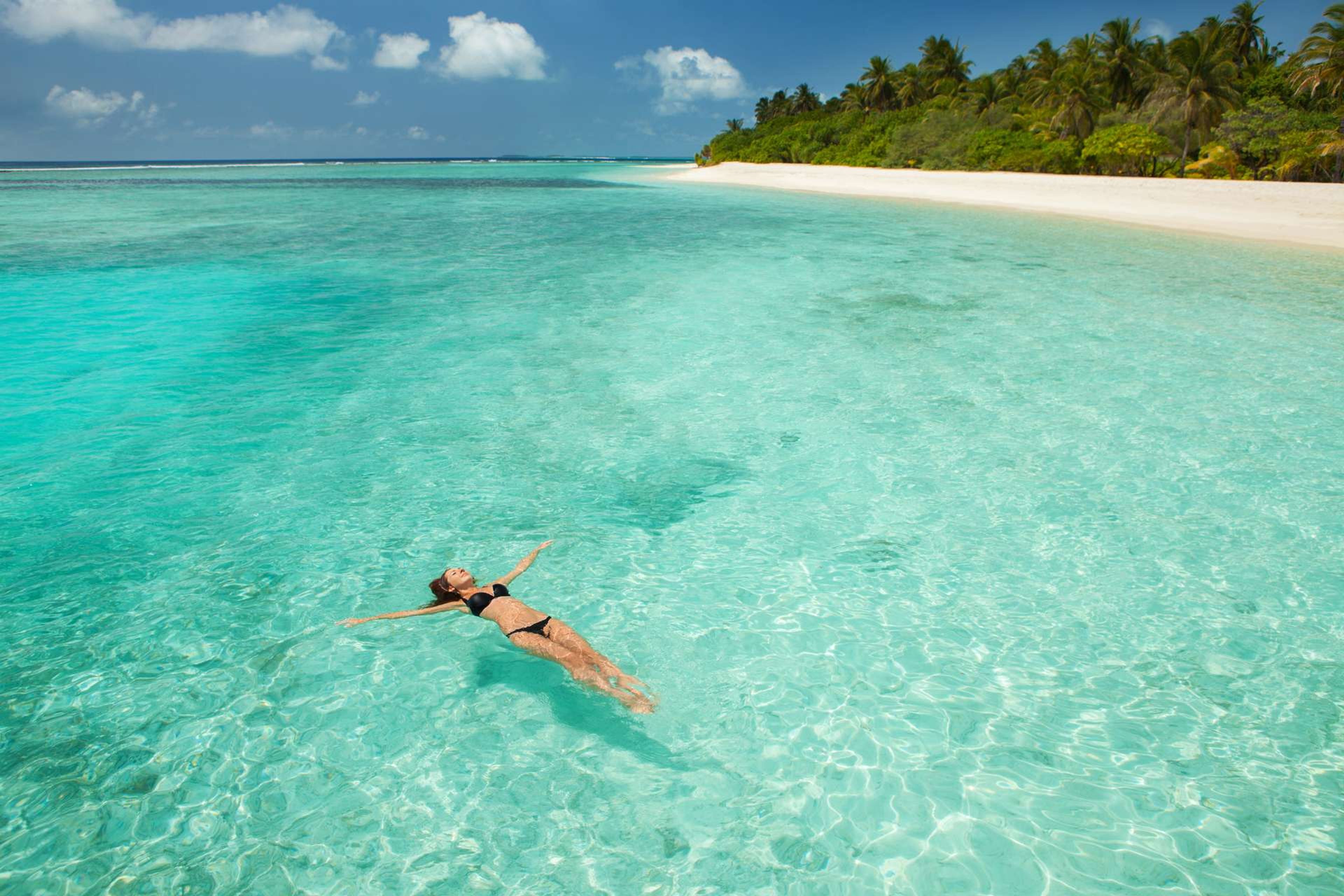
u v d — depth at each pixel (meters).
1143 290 16.39
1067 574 6.09
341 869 3.61
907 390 10.30
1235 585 5.90
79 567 6.14
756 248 23.39
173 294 16.12
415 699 4.80
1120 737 4.42
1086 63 54.62
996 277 18.16
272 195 48.78
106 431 8.84
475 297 16.19
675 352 12.12
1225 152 44.69
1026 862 3.62
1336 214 27.47
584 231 28.33
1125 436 8.66
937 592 5.90
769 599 5.83
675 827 3.87
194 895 3.46
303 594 5.84
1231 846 3.69
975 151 56.28
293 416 9.37
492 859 3.68
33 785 4.06
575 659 4.73
